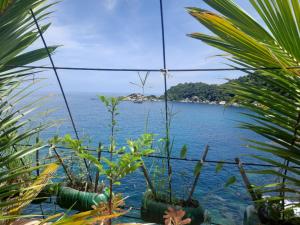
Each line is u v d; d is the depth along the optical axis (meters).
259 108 1.80
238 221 2.96
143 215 2.45
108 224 1.94
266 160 1.68
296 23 1.48
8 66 1.43
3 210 1.31
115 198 2.26
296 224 2.00
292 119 1.70
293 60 1.60
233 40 1.60
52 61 2.14
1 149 1.22
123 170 2.21
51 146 2.57
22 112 1.36
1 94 1.37
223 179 5.07
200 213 2.36
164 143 2.73
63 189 2.71
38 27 1.50
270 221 2.04
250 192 2.21
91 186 2.86
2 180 1.16
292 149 1.62
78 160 2.96
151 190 2.54
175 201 2.50
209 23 1.60
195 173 2.50
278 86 1.74
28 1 1.31
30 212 2.56
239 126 1.81
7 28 1.27
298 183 1.61
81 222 1.01
